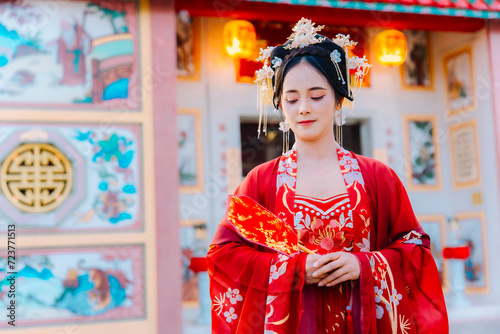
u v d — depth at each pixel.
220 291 1.59
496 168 4.64
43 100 3.62
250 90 4.60
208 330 3.79
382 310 1.49
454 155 5.05
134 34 3.80
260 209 1.60
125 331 3.56
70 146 3.62
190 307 4.15
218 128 4.50
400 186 1.65
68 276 3.53
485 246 4.75
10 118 3.55
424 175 5.03
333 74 1.62
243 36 4.21
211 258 1.60
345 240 1.56
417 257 1.58
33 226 3.52
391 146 4.95
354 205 1.58
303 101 1.60
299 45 1.65
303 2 3.77
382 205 1.61
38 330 3.44
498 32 4.69
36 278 3.48
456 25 4.61
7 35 3.61
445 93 5.11
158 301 3.63
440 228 5.01
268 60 1.74
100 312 3.55
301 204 1.59
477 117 4.80
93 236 3.59
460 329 3.88
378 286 1.50
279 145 4.57
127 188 3.69
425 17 4.54
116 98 3.73
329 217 1.57
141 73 3.78
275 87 1.70
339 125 1.74
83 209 3.60
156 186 3.71
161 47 3.82
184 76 4.48
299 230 1.57
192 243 4.32
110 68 3.74
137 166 3.71
